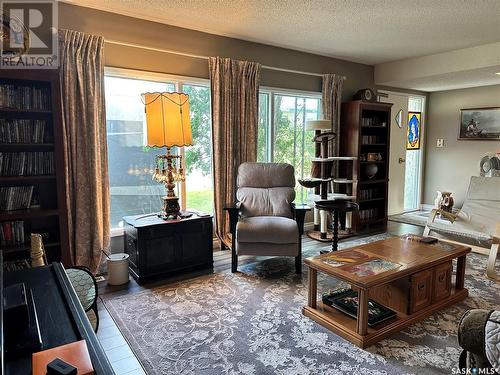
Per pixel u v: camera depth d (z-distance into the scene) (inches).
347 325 88.0
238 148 163.0
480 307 102.2
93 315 80.0
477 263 138.6
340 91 199.5
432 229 150.2
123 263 120.8
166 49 143.6
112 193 140.2
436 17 136.8
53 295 54.3
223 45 158.9
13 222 107.7
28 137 108.9
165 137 122.9
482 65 177.0
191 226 130.9
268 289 115.6
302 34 158.1
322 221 175.3
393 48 182.4
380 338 85.0
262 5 125.3
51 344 41.8
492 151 228.1
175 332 89.5
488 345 43.1
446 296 103.2
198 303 105.7
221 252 156.9
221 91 155.7
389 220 223.9
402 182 245.9
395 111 236.5
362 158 203.0
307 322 94.0
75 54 119.6
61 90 117.0
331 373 73.4
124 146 141.2
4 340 41.3
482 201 156.8
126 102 140.0
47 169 111.5
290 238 124.8
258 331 89.7
